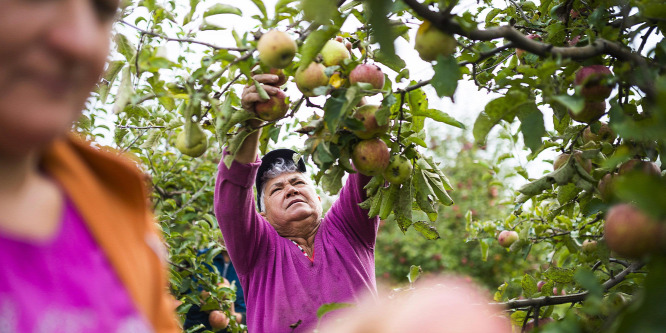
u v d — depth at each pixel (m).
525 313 2.13
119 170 0.89
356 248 2.50
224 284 3.69
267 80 1.74
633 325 0.65
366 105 1.68
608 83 1.36
